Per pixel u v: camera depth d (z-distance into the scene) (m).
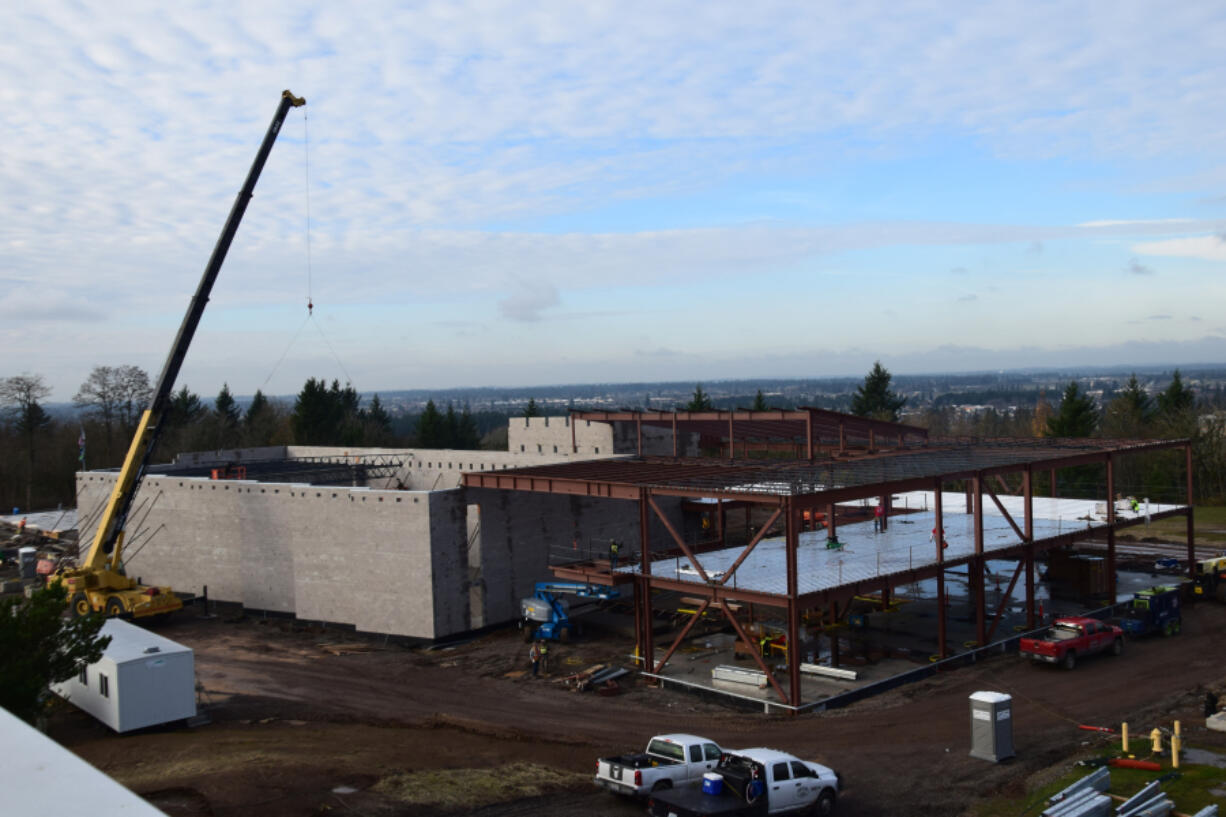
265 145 51.19
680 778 24.12
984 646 39.66
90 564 49.47
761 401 134.62
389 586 46.28
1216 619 44.75
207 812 22.06
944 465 41.50
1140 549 64.75
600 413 64.69
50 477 114.19
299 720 33.00
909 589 52.53
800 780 22.64
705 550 51.59
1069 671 36.56
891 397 135.62
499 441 166.88
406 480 72.12
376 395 161.38
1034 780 25.23
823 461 45.53
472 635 46.75
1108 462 47.78
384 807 22.81
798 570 38.56
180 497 56.59
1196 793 23.78
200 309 50.59
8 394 113.69
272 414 143.62
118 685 30.22
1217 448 90.38
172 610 49.88
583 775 26.33
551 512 50.91
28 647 26.84
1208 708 30.28
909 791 25.02
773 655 40.12
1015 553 43.41
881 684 35.03
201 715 32.88
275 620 51.47
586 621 48.94
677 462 50.28
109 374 124.00
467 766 26.64
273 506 52.09
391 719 33.03
